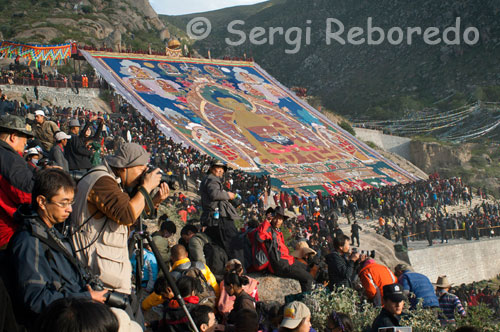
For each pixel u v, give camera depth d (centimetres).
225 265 719
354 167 4638
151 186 382
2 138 457
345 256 800
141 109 4291
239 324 519
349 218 3634
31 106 3462
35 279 301
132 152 395
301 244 898
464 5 12050
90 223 369
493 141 7906
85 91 4831
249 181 3425
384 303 519
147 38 9931
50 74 4759
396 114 10056
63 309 230
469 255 3678
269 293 764
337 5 16100
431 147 7100
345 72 13275
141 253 430
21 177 378
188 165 3509
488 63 10625
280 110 5297
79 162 843
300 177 4103
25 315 300
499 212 4731
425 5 13162
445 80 10812
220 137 4288
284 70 14925
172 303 536
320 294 695
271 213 812
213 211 777
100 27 8931
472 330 392
